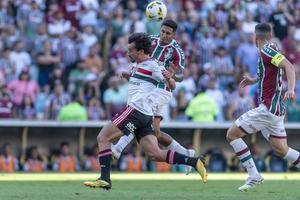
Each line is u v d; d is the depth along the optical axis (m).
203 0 75.75
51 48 68.50
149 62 30.73
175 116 65.69
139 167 60.66
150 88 30.70
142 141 30.73
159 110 37.38
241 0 76.31
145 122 30.58
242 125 33.72
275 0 77.75
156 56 36.38
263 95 33.47
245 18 75.06
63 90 65.38
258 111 33.47
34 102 64.31
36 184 41.16
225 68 70.50
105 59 70.69
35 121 60.66
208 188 38.72
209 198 32.12
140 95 30.53
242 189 34.16
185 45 70.19
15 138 61.62
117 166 60.81
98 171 59.47
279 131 33.91
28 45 69.25
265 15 76.56
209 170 62.88
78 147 62.44
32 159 59.66
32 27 70.12
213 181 44.81
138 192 35.56
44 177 47.78
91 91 65.12
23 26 70.12
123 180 45.50
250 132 33.81
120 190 36.84
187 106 65.88
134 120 30.41
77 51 68.88
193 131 63.84
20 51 67.31
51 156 61.31
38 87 65.69
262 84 33.44
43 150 61.88
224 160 63.28
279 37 76.06
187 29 72.44
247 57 71.75
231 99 66.94
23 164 59.72
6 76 65.94
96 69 67.25
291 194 34.47
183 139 64.00
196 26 73.00
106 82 66.19
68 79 67.00
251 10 76.31
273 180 45.59
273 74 33.09
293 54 74.62
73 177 47.88
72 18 71.62
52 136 62.06
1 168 58.81
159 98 36.81
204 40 71.56
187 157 30.39
